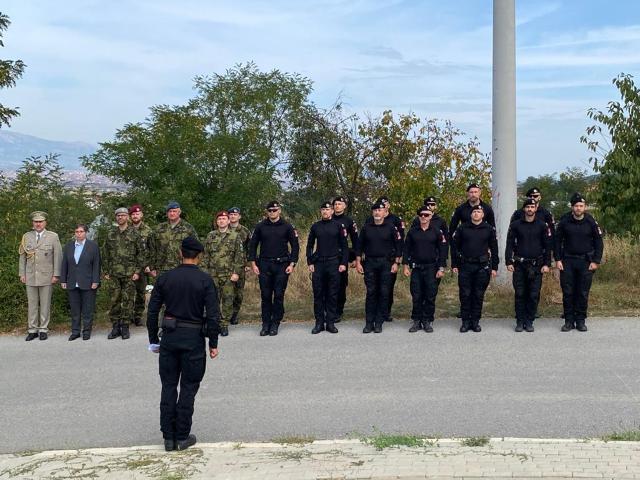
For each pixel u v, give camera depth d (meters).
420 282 9.86
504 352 8.64
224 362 8.62
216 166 23.62
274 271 10.11
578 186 15.07
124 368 8.60
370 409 6.74
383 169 20.59
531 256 9.59
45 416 6.95
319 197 22.41
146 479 5.12
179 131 22.97
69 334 10.69
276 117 30.09
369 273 9.98
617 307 11.01
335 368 8.22
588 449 5.33
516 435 5.93
